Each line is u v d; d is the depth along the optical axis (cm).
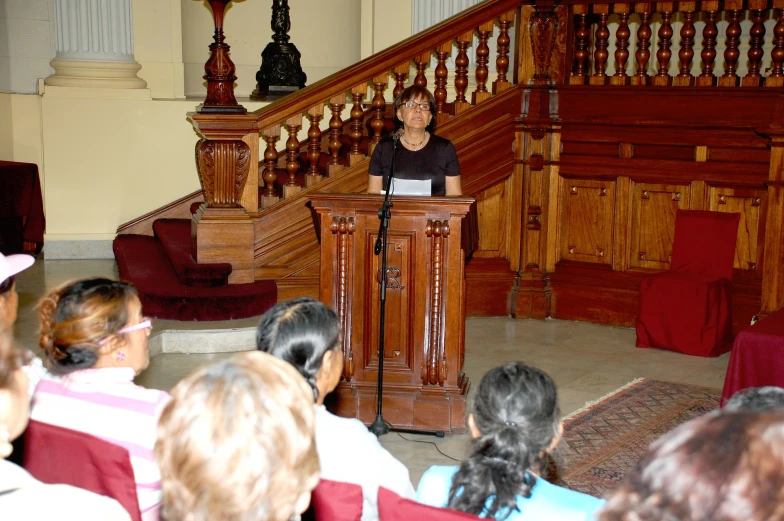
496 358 516
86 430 200
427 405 389
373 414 393
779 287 513
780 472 91
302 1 836
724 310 532
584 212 607
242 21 832
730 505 91
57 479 184
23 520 131
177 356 491
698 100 557
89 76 719
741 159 550
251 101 737
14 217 662
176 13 755
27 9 724
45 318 211
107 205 731
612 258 601
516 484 171
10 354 160
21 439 185
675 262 556
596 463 360
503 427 175
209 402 118
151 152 733
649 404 436
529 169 614
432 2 800
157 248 657
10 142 720
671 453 96
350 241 383
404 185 418
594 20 623
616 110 586
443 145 455
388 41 816
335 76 564
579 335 576
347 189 573
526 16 604
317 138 571
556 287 619
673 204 577
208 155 548
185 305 512
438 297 384
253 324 512
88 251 731
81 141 720
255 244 558
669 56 575
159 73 755
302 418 123
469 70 784
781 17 534
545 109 610
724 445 94
